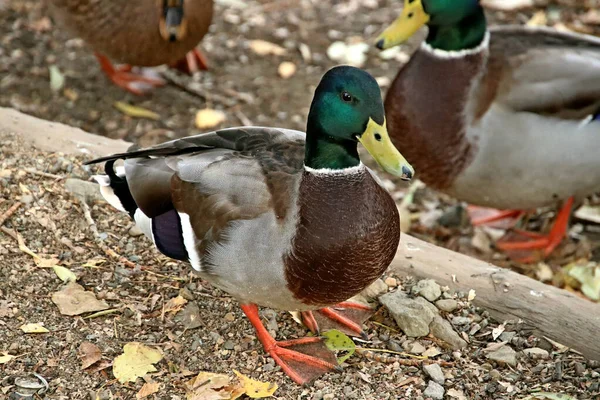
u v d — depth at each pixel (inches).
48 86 291.3
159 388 160.4
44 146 218.2
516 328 175.9
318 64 312.7
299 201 150.9
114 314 176.6
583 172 210.7
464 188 217.3
